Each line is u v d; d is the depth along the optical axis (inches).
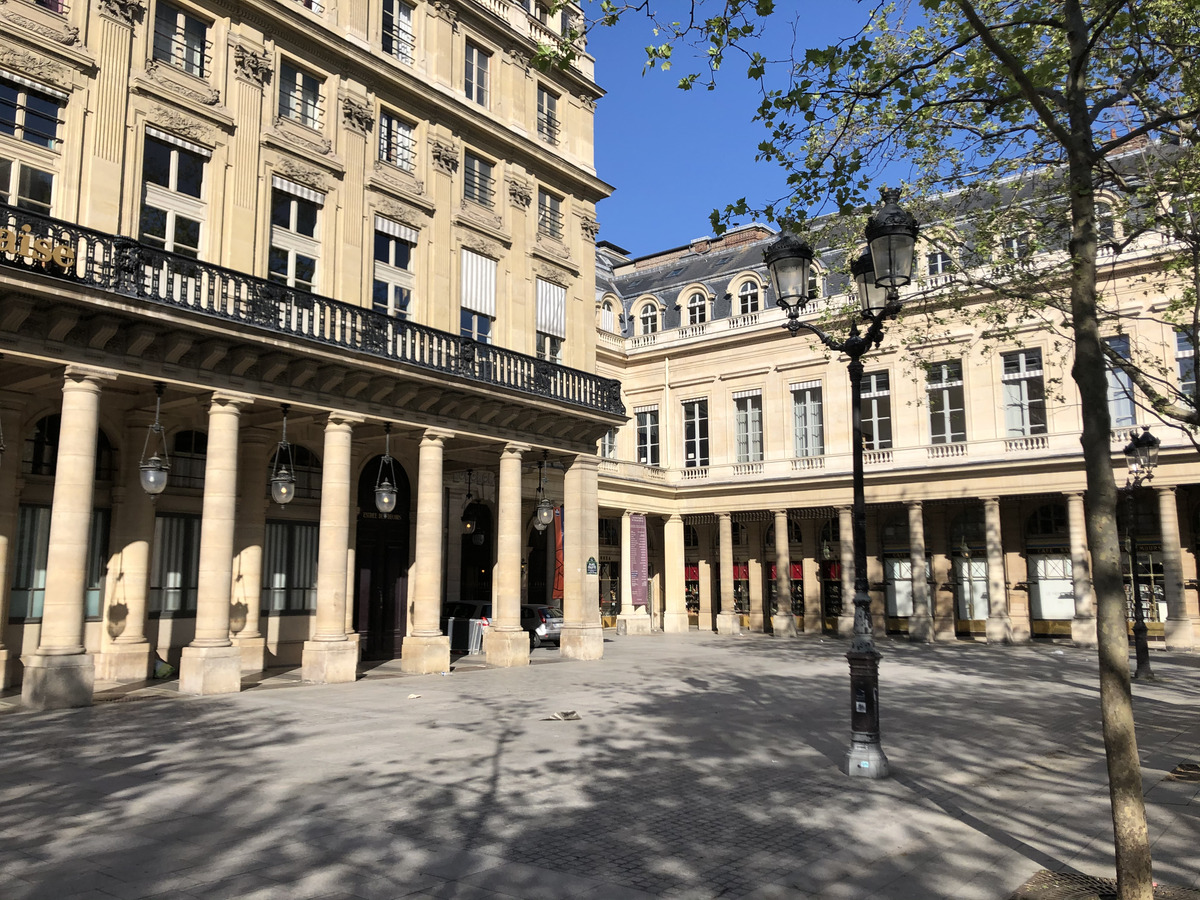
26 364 555.2
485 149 928.3
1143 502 1245.7
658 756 419.8
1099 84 452.8
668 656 1013.2
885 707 604.4
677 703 607.8
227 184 683.4
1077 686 732.7
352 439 849.5
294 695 612.4
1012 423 1275.8
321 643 692.1
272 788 344.8
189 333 589.6
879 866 259.0
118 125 609.9
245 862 255.3
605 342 1621.6
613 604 1593.3
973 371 1295.5
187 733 458.9
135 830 285.6
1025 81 251.0
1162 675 827.4
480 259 911.7
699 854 268.8
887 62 331.3
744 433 1539.1
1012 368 1279.5
